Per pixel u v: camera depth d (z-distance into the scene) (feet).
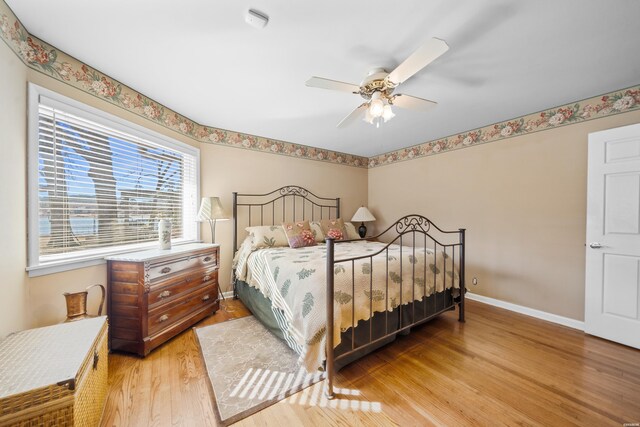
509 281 9.20
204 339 6.87
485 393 4.83
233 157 10.54
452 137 11.04
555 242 8.14
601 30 4.69
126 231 6.97
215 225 10.02
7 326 4.22
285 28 4.67
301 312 5.21
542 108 8.26
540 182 8.47
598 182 7.02
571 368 5.62
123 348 6.03
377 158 14.79
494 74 6.21
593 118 7.43
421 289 6.95
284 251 8.39
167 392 4.80
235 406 4.48
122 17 4.43
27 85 4.79
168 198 8.39
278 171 11.83
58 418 3.00
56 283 5.26
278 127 10.16
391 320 6.53
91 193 6.10
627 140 6.54
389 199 14.03
